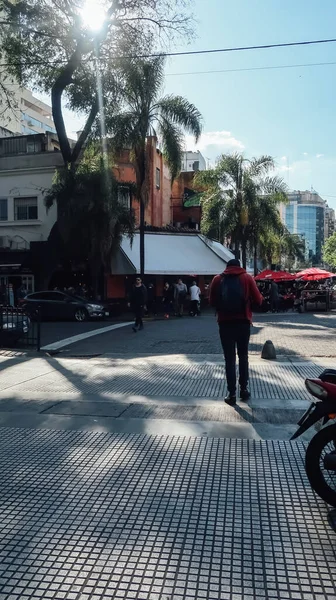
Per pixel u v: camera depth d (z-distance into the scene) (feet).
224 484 13.35
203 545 10.43
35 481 13.73
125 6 65.87
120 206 77.82
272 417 19.25
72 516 11.71
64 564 9.79
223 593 8.89
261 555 10.05
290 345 42.04
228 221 93.71
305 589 8.98
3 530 11.12
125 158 93.25
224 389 24.35
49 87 76.74
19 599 8.78
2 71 74.23
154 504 12.25
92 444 16.56
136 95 73.61
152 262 86.43
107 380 27.20
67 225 76.18
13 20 66.74
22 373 29.81
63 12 66.54
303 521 11.39
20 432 18.03
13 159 93.97
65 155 79.25
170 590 8.97
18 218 94.32
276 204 100.17
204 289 106.01
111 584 9.16
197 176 97.35
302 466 14.53
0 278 95.35
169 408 20.71
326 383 11.93
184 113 74.23
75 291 85.20
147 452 15.71
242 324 20.99
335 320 68.28
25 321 43.19
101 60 70.79
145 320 72.69
